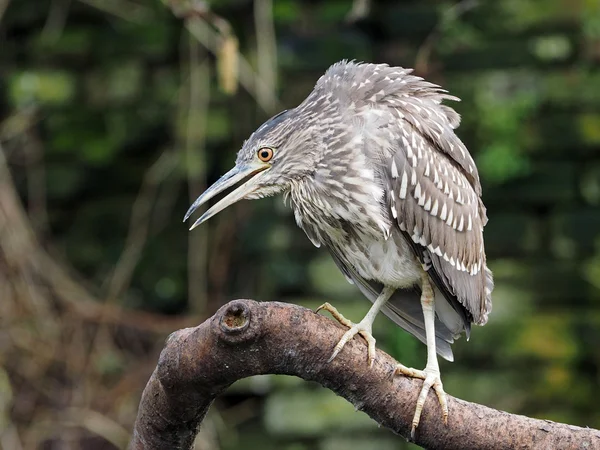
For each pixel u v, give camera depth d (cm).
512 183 1083
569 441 550
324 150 712
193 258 1142
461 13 1086
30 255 1159
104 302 1167
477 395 1054
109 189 1194
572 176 1075
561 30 1073
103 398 1132
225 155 1152
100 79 1179
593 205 1078
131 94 1171
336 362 541
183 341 522
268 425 1051
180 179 1168
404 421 564
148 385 545
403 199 709
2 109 1208
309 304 1046
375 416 567
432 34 1087
